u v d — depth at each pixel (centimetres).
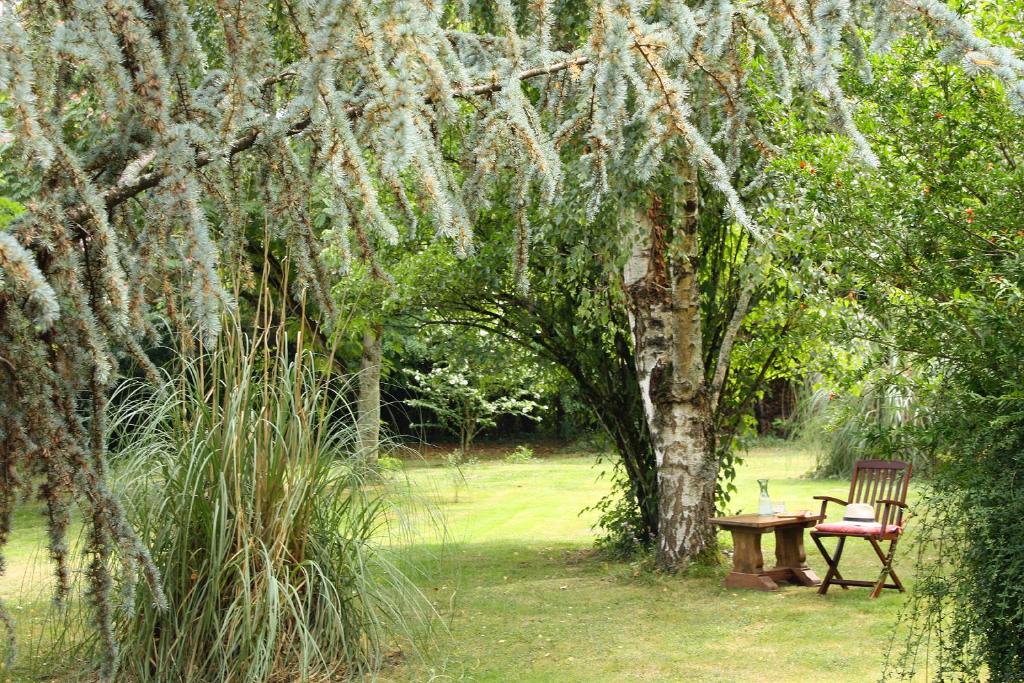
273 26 305
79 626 461
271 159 247
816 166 398
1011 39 431
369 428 487
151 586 215
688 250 689
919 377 393
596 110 274
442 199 233
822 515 666
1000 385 317
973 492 301
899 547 773
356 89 249
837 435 1308
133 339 219
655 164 280
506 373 905
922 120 406
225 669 404
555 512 1127
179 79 237
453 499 1252
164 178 210
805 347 713
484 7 413
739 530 665
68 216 207
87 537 218
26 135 192
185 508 426
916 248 362
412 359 1706
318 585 443
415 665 466
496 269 734
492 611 591
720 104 323
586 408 837
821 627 534
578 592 650
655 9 296
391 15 224
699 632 534
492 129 281
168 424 458
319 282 261
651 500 790
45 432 204
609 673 454
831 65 275
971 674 319
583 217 567
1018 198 347
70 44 209
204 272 208
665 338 709
